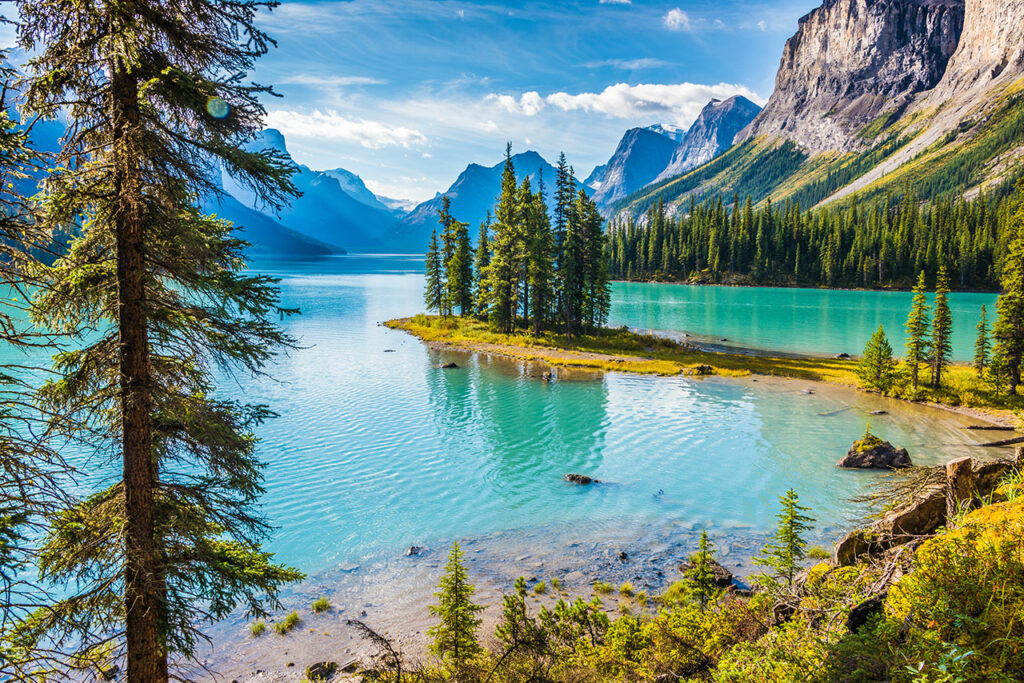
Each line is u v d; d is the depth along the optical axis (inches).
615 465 1337.4
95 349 300.0
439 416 1723.7
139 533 301.1
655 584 824.3
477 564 892.0
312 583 836.0
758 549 927.7
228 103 294.7
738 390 2100.1
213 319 308.0
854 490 1179.3
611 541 967.0
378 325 3654.0
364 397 1936.5
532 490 1187.9
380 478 1243.8
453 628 581.6
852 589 367.2
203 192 318.3
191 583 329.1
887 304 5191.9
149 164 297.9
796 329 3747.5
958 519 325.4
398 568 880.3
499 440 1510.8
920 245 6771.7
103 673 307.9
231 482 348.2
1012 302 1913.1
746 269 7500.0
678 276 7780.5
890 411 1824.6
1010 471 406.9
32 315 287.7
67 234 290.0
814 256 7283.5
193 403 322.7
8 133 241.6
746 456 1398.9
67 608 293.4
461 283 3806.6
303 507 1095.0
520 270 3223.4
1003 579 240.1
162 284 320.2
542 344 2997.0
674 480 1243.8
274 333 325.1
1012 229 1980.8
